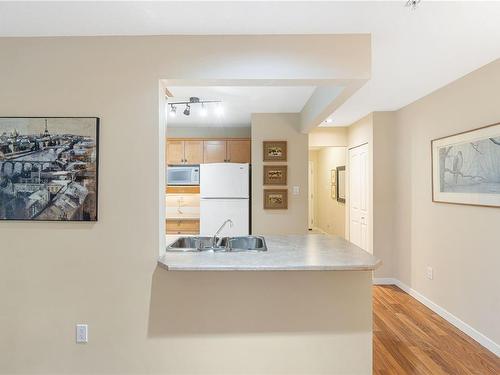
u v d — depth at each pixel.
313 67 1.98
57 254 2.00
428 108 3.33
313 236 2.89
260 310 2.05
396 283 4.07
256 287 2.05
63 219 1.98
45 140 1.99
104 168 1.99
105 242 1.99
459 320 2.88
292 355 2.05
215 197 4.30
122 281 2.00
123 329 2.00
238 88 3.12
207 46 1.99
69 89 1.99
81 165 1.98
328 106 2.71
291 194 4.17
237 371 2.04
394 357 2.43
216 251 2.20
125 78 1.99
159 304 2.01
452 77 2.81
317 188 8.16
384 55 2.30
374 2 1.64
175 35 1.99
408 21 1.83
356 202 4.74
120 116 1.99
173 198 5.04
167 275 2.01
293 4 1.66
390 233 4.11
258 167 4.17
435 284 3.26
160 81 2.02
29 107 2.00
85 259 1.99
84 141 1.98
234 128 5.20
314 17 1.79
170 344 2.02
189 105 3.75
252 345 2.04
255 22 1.84
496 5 1.66
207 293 2.04
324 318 2.06
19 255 2.00
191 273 2.03
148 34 1.98
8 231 2.00
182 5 1.67
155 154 1.99
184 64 1.99
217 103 3.67
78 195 1.99
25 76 2.00
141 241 1.99
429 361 2.38
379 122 4.07
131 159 1.99
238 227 4.28
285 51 1.98
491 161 2.46
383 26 1.89
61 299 1.99
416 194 3.59
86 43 2.00
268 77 1.98
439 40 2.06
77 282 1.99
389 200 4.09
